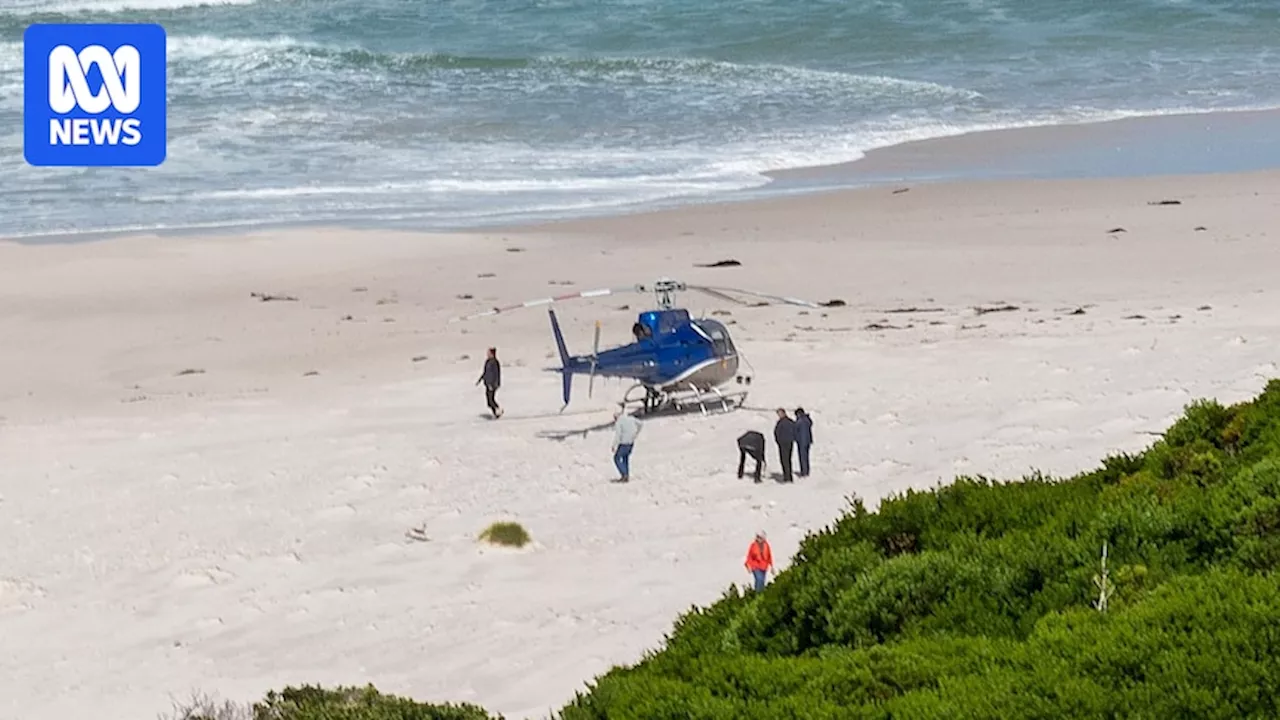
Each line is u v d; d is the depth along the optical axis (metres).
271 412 116.81
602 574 77.38
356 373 128.88
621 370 109.12
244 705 61.44
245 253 172.12
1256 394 99.88
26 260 169.00
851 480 91.19
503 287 157.75
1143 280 151.38
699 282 157.38
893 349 125.12
